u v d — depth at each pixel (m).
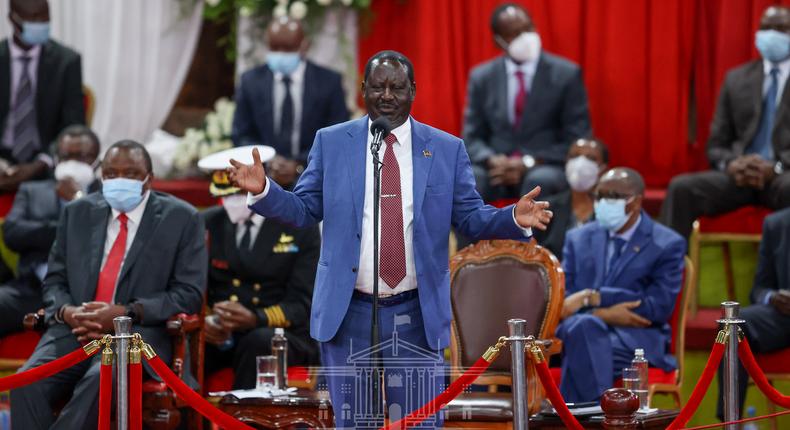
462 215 17.55
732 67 34.47
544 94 31.97
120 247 23.84
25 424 22.52
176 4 36.59
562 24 35.19
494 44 35.53
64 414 21.78
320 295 17.06
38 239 29.27
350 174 17.12
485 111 32.44
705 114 35.25
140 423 17.66
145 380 22.80
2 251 32.31
